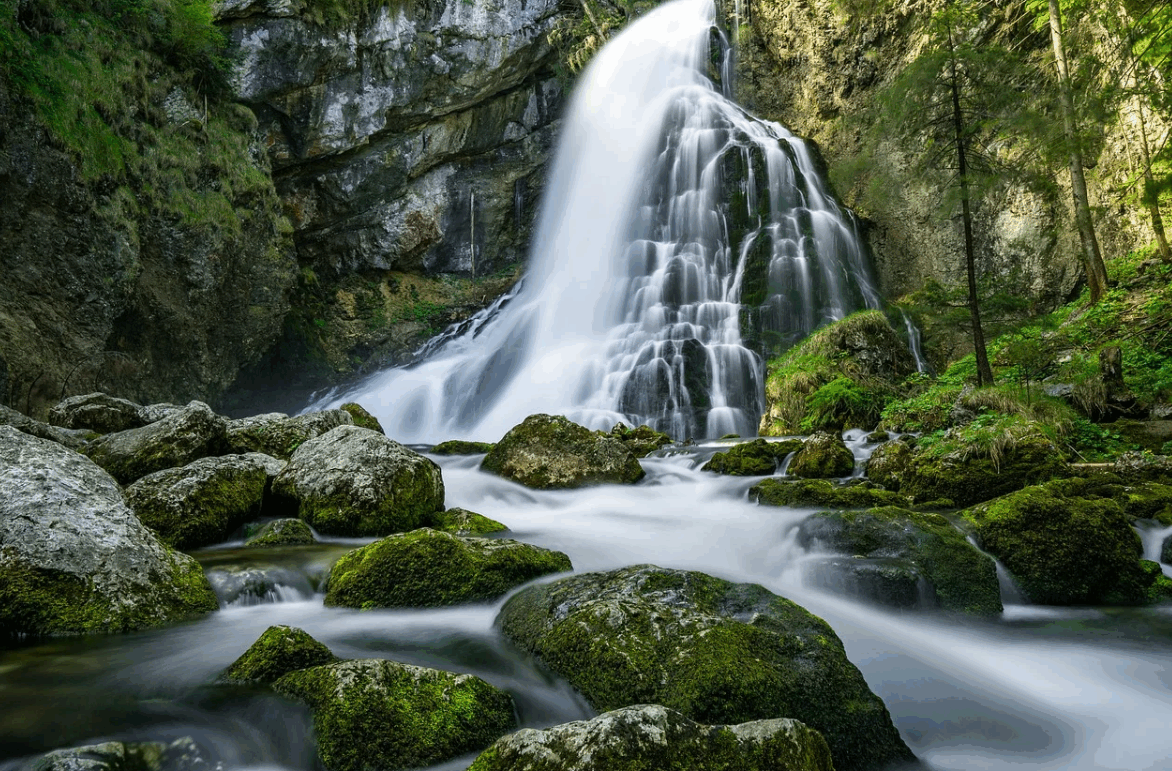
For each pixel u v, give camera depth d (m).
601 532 7.60
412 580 5.04
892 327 19.16
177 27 18.47
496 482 9.77
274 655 3.62
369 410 23.67
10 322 14.27
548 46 26.95
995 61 12.23
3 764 2.80
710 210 24.25
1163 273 14.77
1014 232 20.25
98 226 15.67
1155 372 11.66
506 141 28.14
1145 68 15.20
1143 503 7.20
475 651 4.18
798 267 21.77
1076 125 14.25
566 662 3.75
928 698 4.15
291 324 24.41
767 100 28.45
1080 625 5.45
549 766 2.54
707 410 18.38
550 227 28.88
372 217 26.11
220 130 20.05
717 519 7.93
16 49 14.37
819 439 10.17
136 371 17.58
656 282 23.00
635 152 27.25
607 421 18.20
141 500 6.34
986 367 12.00
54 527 4.66
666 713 2.71
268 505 7.46
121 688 3.57
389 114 24.62
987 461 8.37
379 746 3.00
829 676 3.55
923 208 22.64
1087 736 3.79
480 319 27.05
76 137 15.17
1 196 14.07
